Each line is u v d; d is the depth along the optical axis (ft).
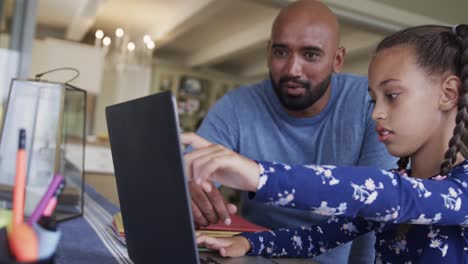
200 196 3.03
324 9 4.23
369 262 4.16
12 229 1.13
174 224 1.62
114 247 2.61
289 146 4.52
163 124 1.54
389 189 1.85
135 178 1.94
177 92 23.73
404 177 1.96
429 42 2.26
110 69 20.53
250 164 1.72
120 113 1.99
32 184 2.87
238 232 3.10
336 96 4.54
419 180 1.98
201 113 24.34
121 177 2.15
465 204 1.98
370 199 1.82
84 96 3.87
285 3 7.08
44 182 2.90
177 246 1.63
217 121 4.69
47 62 7.21
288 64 4.13
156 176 1.69
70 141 5.99
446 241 2.22
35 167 2.93
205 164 1.65
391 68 2.24
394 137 2.26
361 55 17.85
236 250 2.54
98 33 15.23
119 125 2.03
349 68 20.42
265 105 4.64
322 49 4.10
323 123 4.48
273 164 1.77
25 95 3.07
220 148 1.75
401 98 2.21
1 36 5.97
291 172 1.75
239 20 16.63
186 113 23.82
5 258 1.07
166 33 17.92
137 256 2.16
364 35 15.53
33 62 7.02
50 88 3.08
